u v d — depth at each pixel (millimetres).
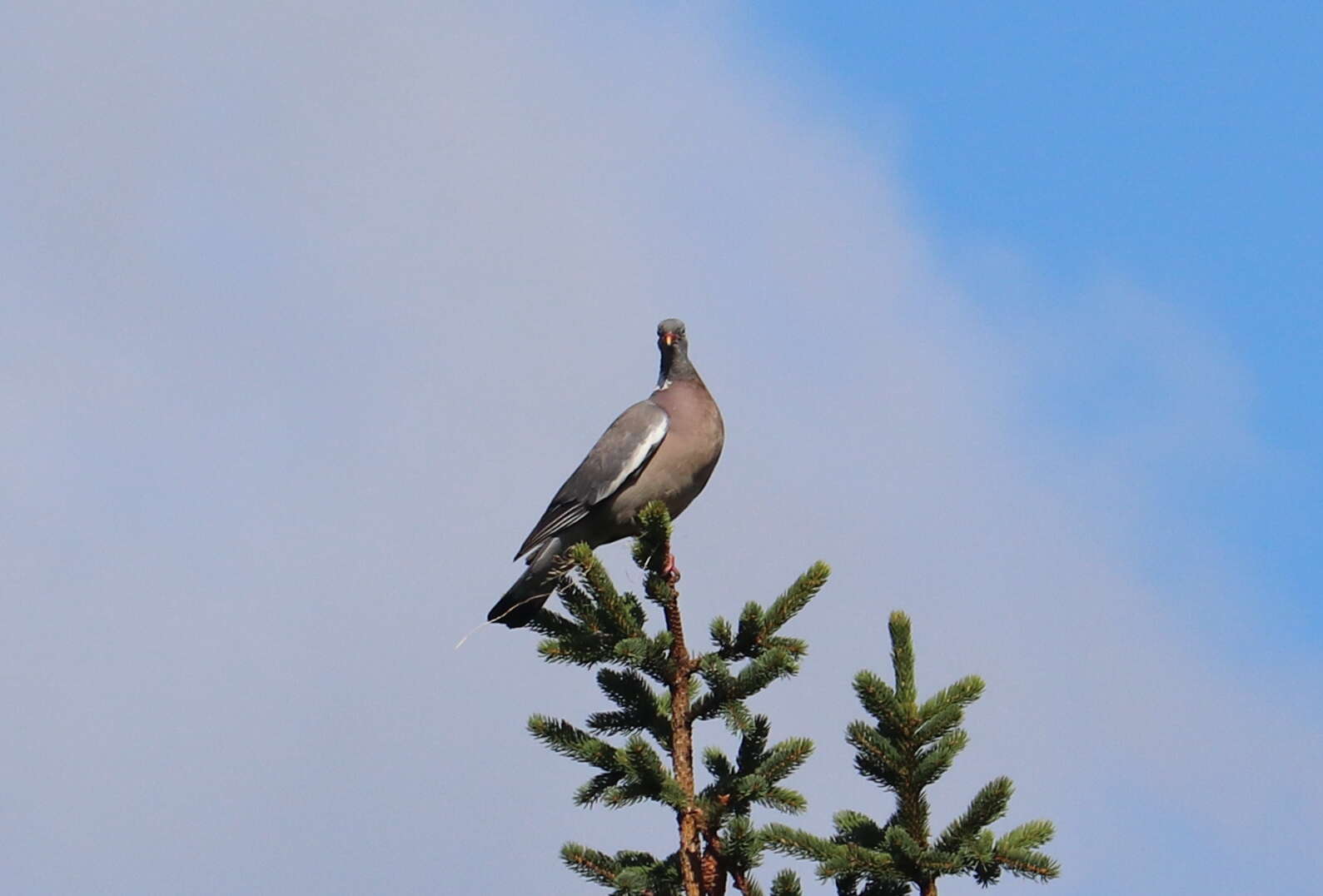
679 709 11891
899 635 11062
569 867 11602
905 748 10781
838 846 10531
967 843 10430
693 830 11055
